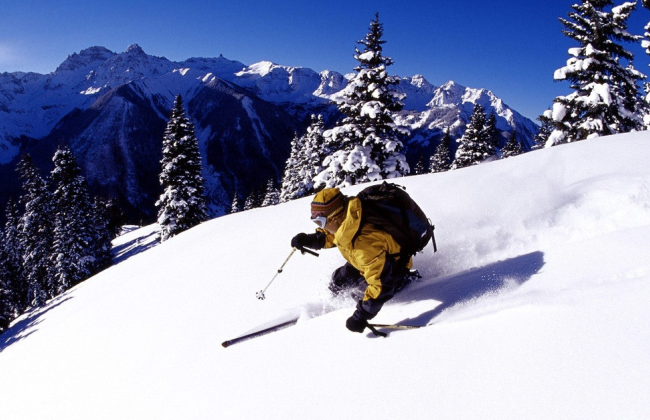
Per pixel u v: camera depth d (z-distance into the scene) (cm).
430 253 366
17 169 4219
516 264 285
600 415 135
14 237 5119
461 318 229
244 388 239
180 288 493
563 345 171
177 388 275
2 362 588
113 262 4550
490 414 154
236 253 564
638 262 225
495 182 489
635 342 158
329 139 2122
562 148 591
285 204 877
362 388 198
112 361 370
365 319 243
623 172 408
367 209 250
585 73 1980
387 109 2019
